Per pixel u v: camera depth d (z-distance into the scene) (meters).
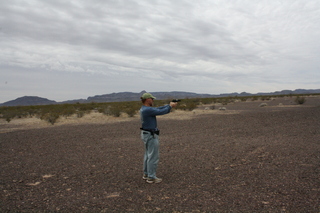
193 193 3.83
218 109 23.44
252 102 37.25
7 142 9.21
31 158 6.62
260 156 5.98
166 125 12.96
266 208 3.21
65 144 8.53
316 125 10.58
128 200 3.64
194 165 5.46
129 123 14.54
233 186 4.06
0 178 4.90
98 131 11.52
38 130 12.63
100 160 6.20
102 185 4.35
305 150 6.35
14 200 3.74
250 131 9.98
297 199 3.44
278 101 36.19
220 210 3.20
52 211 3.32
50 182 4.58
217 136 9.16
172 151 6.94
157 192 3.93
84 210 3.33
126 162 5.95
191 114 18.66
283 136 8.57
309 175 4.41
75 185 4.38
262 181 4.24
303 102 25.95
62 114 20.61
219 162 5.62
